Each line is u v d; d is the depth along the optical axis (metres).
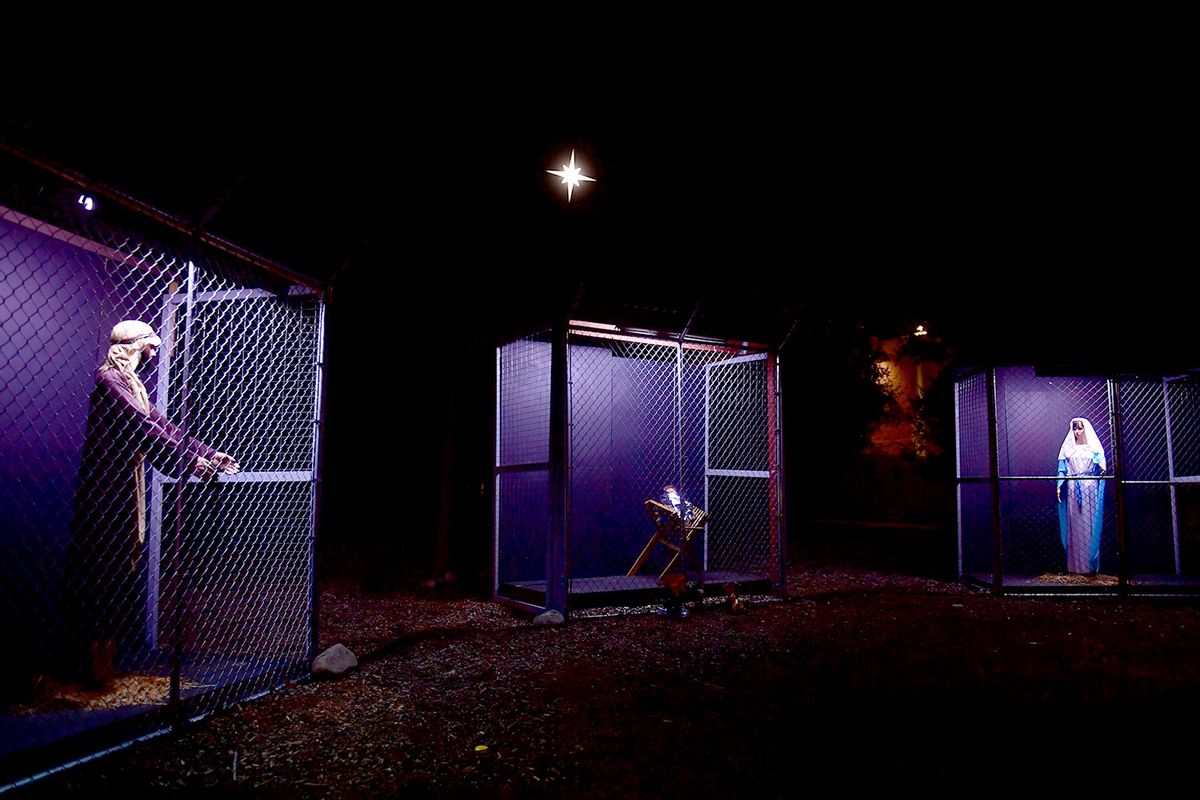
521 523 7.77
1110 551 8.74
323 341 5.01
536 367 7.68
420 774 3.26
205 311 5.71
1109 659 5.28
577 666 5.05
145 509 4.29
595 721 3.96
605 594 6.97
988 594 7.96
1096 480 8.36
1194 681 4.73
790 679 4.75
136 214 4.42
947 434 16.16
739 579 7.84
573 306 6.91
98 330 4.44
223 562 6.49
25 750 3.07
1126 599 7.68
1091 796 3.08
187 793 3.03
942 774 3.28
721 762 3.41
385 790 3.10
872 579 9.10
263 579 7.34
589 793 3.08
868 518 16.38
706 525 8.61
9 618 3.77
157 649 4.93
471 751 3.53
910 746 3.62
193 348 5.54
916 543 13.00
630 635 5.98
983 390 8.96
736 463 8.80
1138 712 4.12
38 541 3.95
